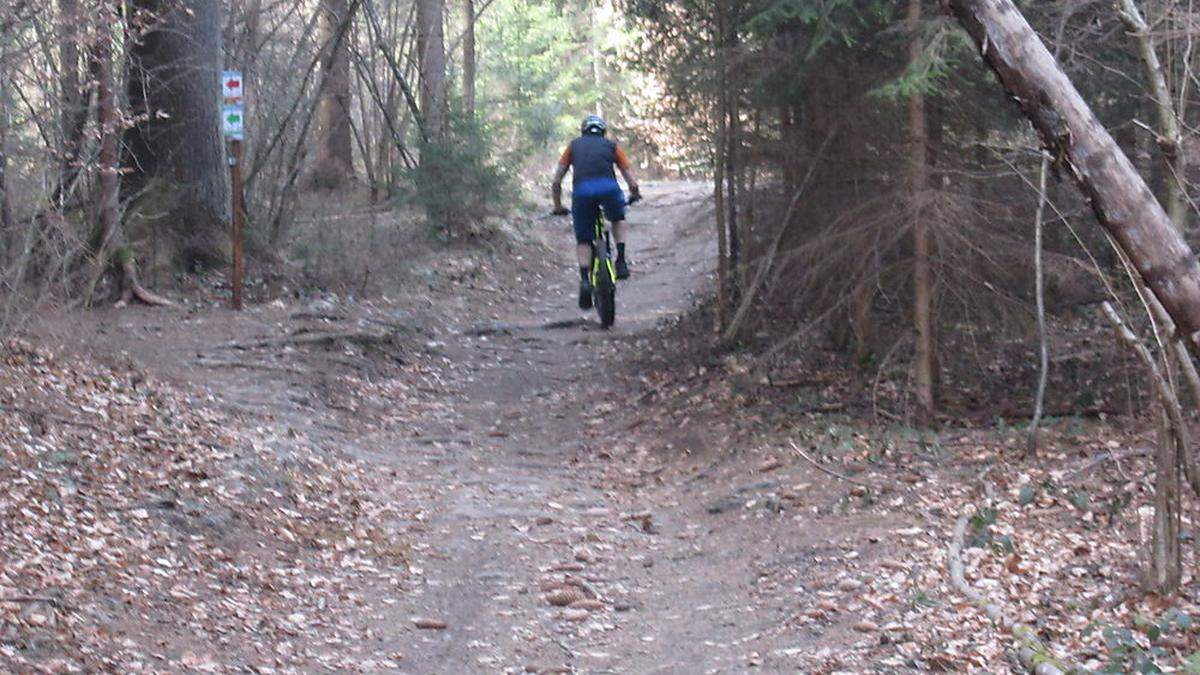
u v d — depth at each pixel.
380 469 10.59
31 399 9.18
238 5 21.44
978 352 10.72
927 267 10.05
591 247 15.89
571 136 34.97
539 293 20.78
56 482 7.78
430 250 21.59
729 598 7.46
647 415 12.30
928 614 6.54
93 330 12.63
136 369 11.66
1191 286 3.30
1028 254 9.69
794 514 8.74
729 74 11.43
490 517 9.26
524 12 35.31
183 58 16.75
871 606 6.82
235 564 7.57
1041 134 3.45
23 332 10.85
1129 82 9.97
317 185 26.70
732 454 10.48
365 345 14.88
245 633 6.56
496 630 7.05
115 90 13.45
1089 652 5.83
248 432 10.46
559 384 14.39
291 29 24.61
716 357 13.16
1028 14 9.53
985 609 6.41
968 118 10.10
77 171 12.91
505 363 15.41
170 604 6.66
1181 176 5.25
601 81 36.44
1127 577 6.73
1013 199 9.96
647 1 12.50
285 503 8.86
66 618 6.04
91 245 14.84
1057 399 10.69
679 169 14.49
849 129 10.60
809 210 11.02
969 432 10.04
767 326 12.73
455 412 13.29
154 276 15.95
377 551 8.37
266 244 17.91
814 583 7.38
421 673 6.38
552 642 6.88
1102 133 3.36
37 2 11.06
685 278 20.34
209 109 17.31
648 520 9.22
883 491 8.78
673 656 6.60
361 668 6.35
